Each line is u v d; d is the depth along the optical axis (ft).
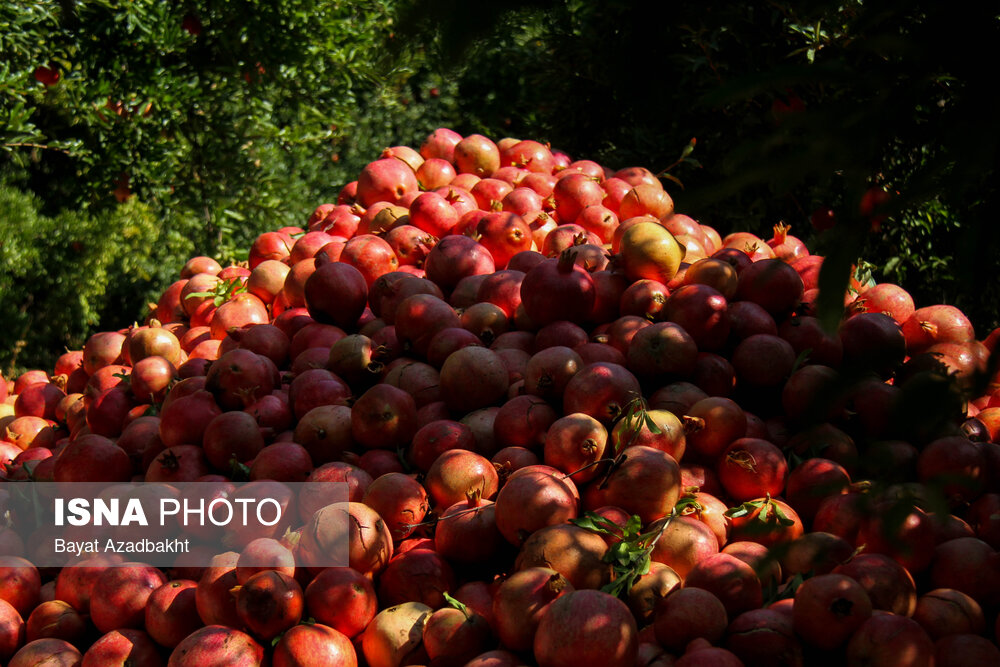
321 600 6.45
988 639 6.55
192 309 12.36
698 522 7.04
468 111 27.76
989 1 3.12
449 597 6.45
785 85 3.41
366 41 22.71
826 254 3.41
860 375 3.48
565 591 6.11
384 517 7.22
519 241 11.66
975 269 3.48
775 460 7.60
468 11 3.11
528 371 8.38
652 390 8.72
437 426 7.88
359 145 36.14
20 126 20.70
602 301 9.95
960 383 3.22
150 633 6.73
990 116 3.12
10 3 19.01
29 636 7.17
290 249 13.34
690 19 3.53
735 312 9.20
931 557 6.87
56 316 27.45
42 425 11.32
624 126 17.42
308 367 9.68
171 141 23.65
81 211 26.25
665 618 6.08
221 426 7.95
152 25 21.17
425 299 9.70
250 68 21.86
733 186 3.58
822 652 5.92
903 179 3.58
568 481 7.12
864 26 3.45
